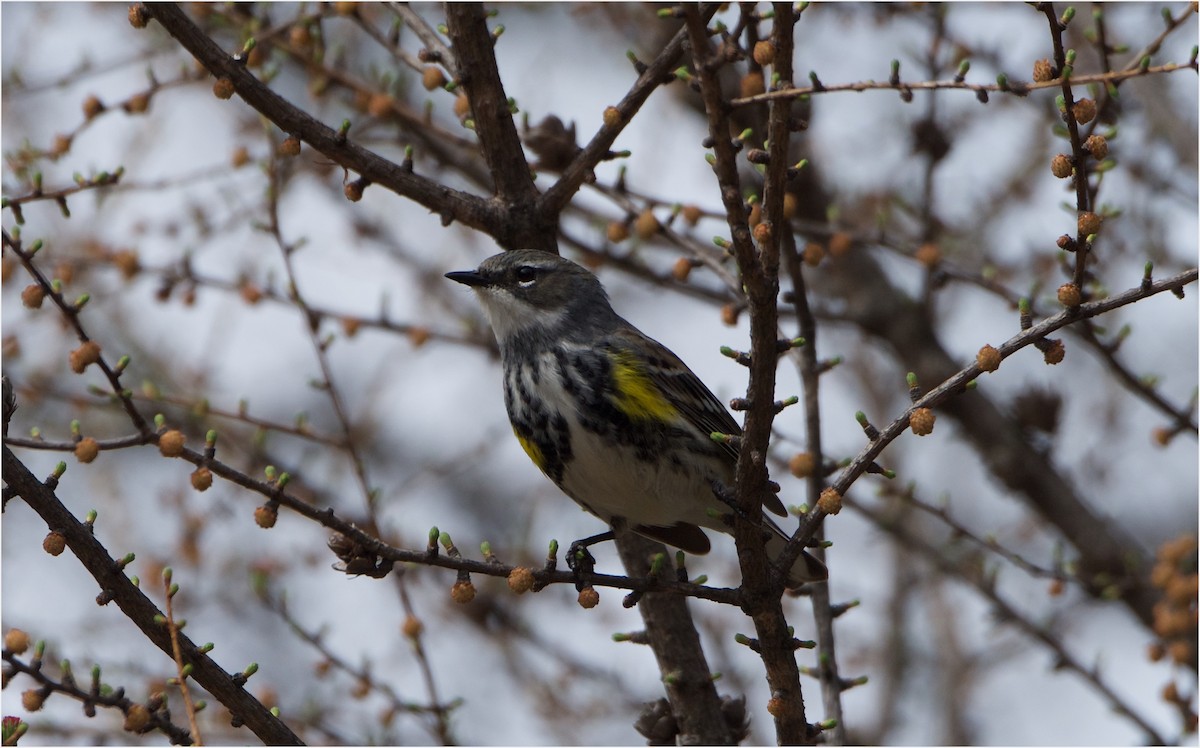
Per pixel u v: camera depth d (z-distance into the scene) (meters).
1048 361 7.73
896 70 7.44
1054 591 12.61
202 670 7.83
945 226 16.25
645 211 11.73
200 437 14.16
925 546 14.05
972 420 15.87
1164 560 9.57
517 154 10.88
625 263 14.28
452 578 15.01
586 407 10.80
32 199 9.51
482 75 10.69
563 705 14.75
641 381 10.76
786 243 10.98
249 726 7.91
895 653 16.56
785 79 7.48
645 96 10.53
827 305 16.64
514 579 7.87
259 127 14.84
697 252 11.55
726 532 11.05
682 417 10.73
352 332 13.76
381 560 7.65
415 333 13.99
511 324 11.21
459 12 10.59
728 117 7.19
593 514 11.15
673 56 10.41
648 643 10.95
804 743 8.73
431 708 11.15
